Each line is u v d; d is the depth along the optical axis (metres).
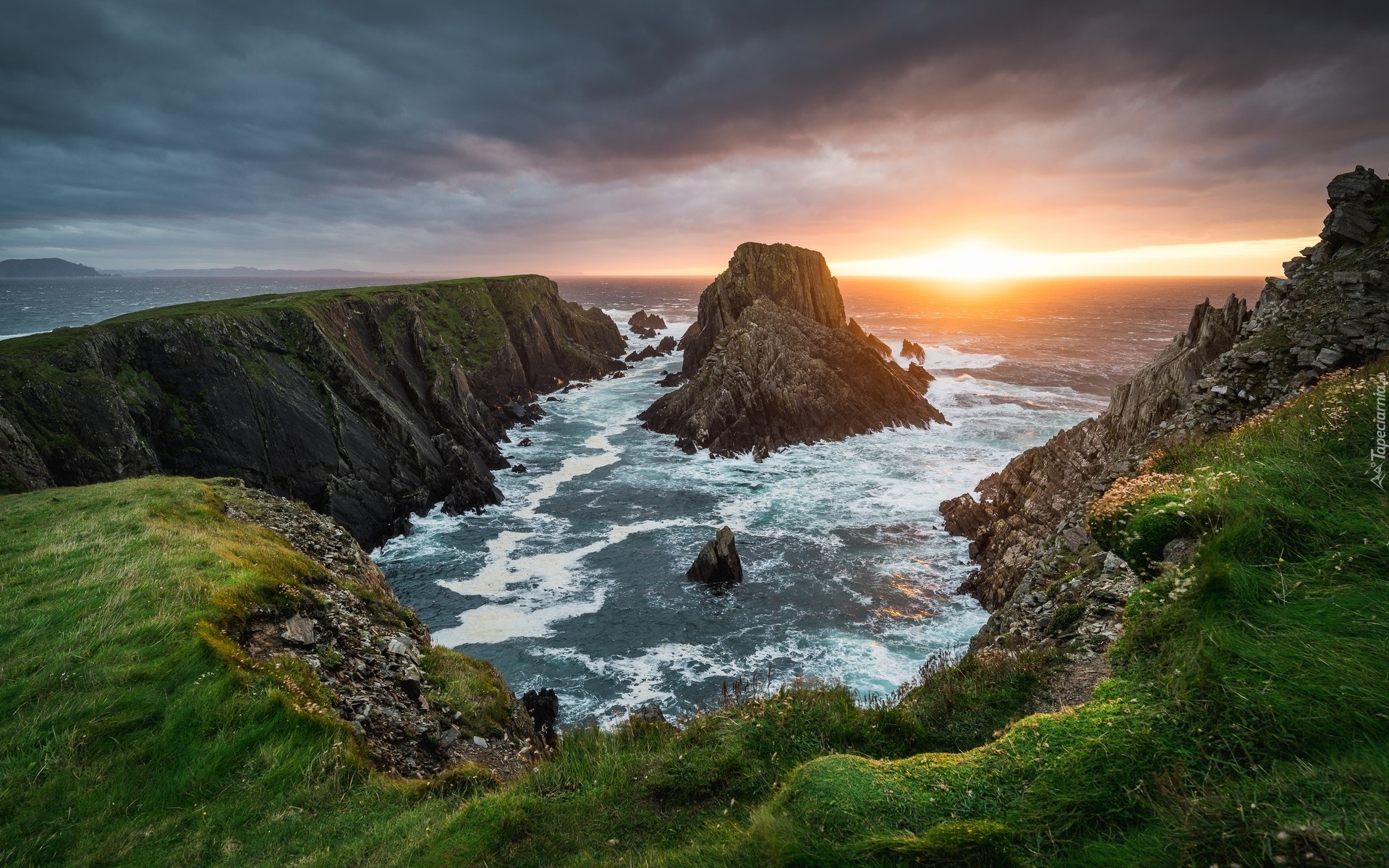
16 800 8.42
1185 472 12.16
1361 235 18.72
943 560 34.75
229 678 10.73
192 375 42.12
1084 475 25.95
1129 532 8.99
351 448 45.22
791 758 7.30
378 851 7.37
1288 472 8.00
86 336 39.41
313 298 61.28
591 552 37.88
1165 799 4.56
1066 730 5.52
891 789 5.32
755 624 29.42
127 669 10.88
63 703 10.10
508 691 15.91
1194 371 22.11
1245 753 4.67
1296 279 19.41
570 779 7.97
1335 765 4.25
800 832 5.05
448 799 8.67
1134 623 7.02
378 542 40.41
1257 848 3.88
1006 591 28.17
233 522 19.55
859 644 27.39
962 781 5.30
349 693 12.38
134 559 14.95
